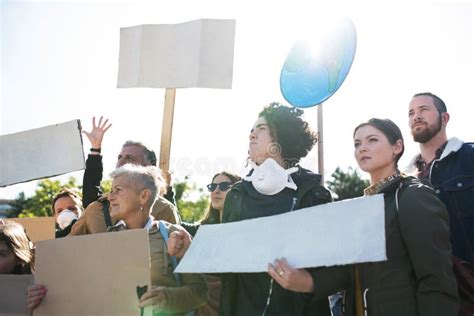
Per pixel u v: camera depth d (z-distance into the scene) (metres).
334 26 4.33
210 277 4.95
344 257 2.93
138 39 5.66
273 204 3.55
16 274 4.12
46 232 5.09
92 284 3.51
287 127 3.75
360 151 3.64
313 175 3.64
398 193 3.31
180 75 5.48
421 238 3.14
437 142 4.43
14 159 5.29
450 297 3.10
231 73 5.40
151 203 3.89
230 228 3.43
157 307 3.45
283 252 3.15
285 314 3.39
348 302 3.41
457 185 4.18
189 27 5.51
